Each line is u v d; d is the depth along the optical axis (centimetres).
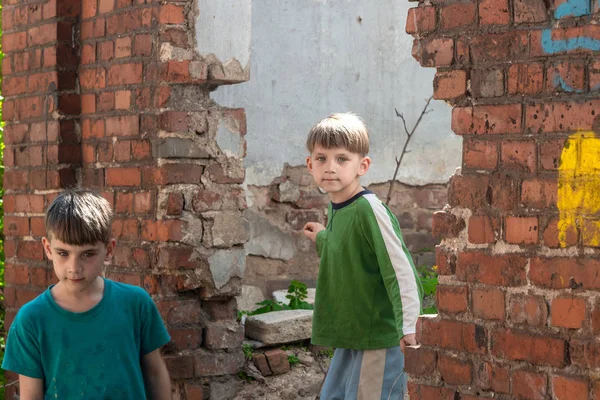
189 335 450
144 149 452
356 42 709
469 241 299
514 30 288
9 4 534
